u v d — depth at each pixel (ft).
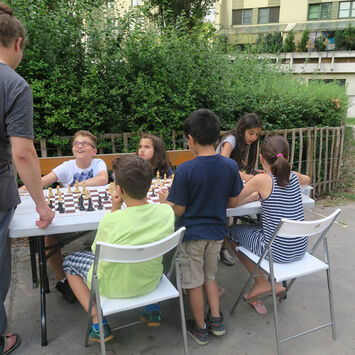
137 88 14.79
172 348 7.79
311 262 8.20
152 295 6.81
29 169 6.39
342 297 9.90
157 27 16.79
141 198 6.45
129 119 15.35
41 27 12.89
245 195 8.07
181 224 7.67
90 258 7.43
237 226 9.39
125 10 15.62
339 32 85.35
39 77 13.25
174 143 16.08
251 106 18.54
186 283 7.55
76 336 8.09
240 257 9.22
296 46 90.74
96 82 14.19
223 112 18.04
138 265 6.46
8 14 6.30
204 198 7.27
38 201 6.70
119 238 6.19
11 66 6.57
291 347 7.88
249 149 11.53
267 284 9.02
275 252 7.96
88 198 8.65
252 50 31.94
